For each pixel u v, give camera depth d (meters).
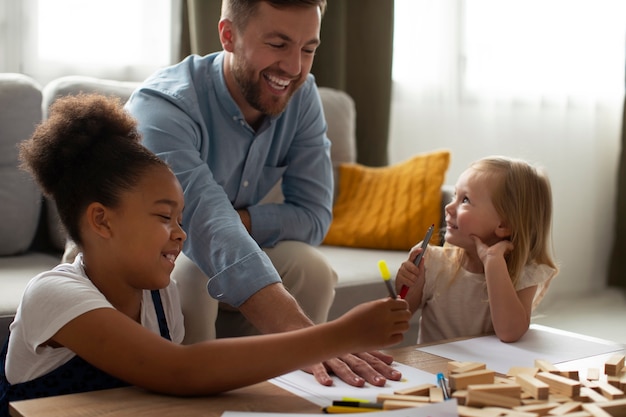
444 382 0.97
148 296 1.18
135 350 0.92
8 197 2.09
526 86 3.50
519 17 3.47
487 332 1.42
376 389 0.99
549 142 3.58
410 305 1.59
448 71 3.41
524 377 0.96
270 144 1.84
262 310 1.26
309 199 1.88
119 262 1.06
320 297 1.77
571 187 3.68
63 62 2.57
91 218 1.05
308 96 1.88
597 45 3.64
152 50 2.70
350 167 2.72
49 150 1.09
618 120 3.76
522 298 1.50
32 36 2.50
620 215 3.78
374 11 3.18
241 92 1.68
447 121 3.43
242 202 1.84
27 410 0.86
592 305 3.56
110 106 1.13
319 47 3.10
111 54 2.64
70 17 2.57
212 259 1.37
